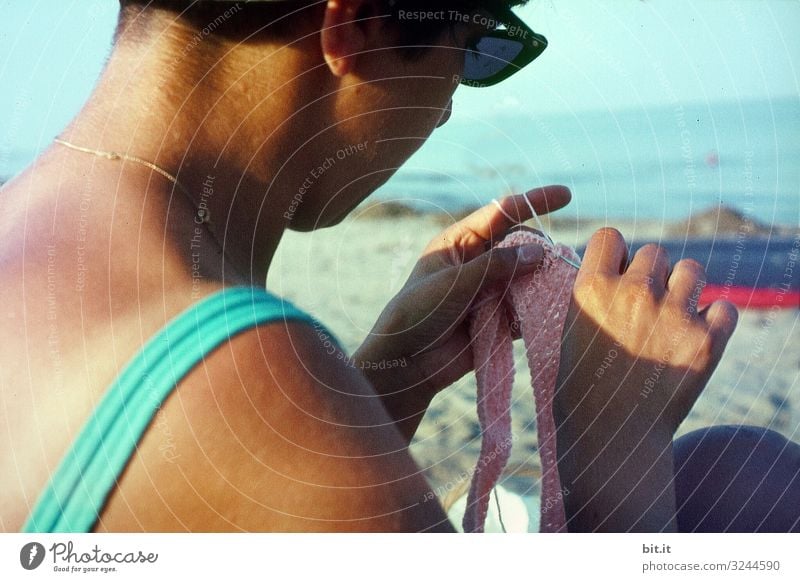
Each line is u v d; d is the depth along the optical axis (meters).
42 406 0.62
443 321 1.03
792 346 1.98
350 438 0.66
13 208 0.70
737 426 1.16
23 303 0.64
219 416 0.61
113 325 0.63
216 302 0.65
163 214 0.67
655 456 0.88
